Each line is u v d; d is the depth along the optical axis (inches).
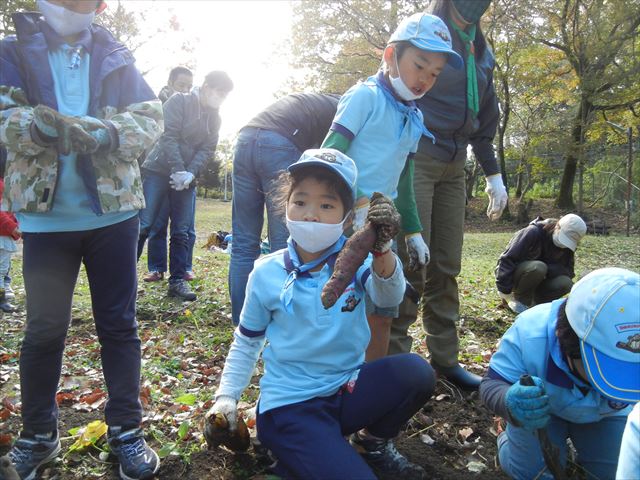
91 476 92.9
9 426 109.2
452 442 110.1
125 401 93.5
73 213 88.8
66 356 153.3
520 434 90.0
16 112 80.0
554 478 85.2
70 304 92.4
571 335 78.8
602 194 1107.3
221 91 218.5
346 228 100.0
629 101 914.1
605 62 886.4
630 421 63.8
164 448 98.8
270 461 96.9
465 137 130.6
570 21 946.7
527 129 1043.3
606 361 72.2
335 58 901.2
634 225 876.0
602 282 74.9
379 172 103.9
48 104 84.7
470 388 133.6
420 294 126.3
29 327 89.2
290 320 85.7
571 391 86.0
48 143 80.6
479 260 448.1
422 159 123.6
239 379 90.3
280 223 136.3
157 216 237.8
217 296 229.3
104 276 92.5
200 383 136.9
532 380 79.7
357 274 87.8
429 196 125.9
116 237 91.7
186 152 222.5
